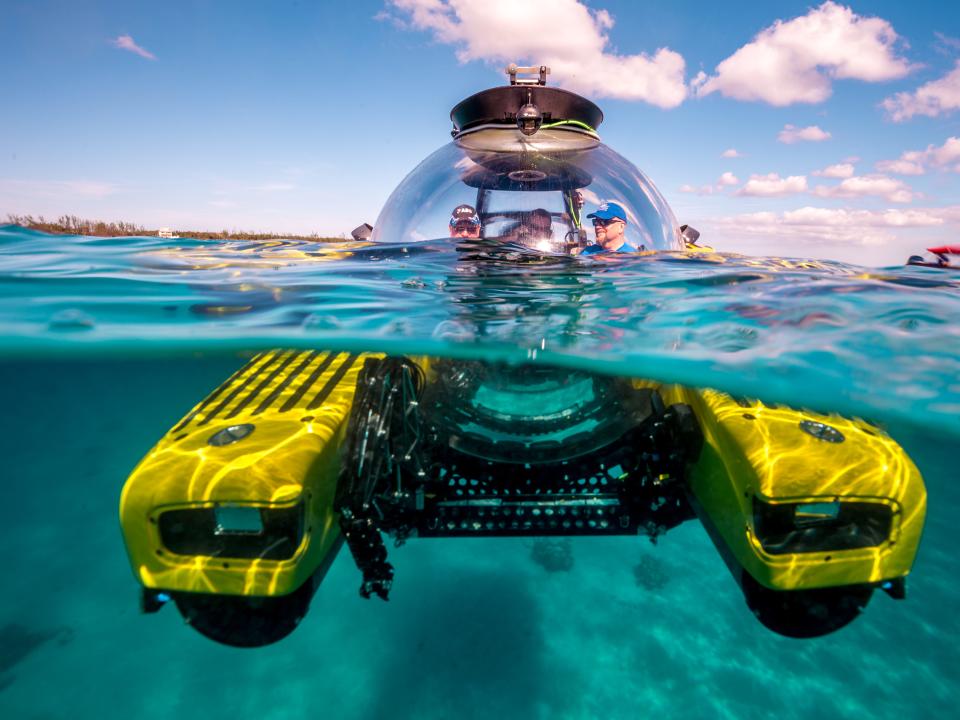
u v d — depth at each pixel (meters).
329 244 4.83
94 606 5.95
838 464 2.06
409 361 2.31
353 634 5.00
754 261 4.27
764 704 4.13
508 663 4.52
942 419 2.80
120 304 3.30
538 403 3.17
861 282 3.63
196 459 2.04
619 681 4.32
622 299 3.21
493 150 4.28
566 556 6.36
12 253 4.36
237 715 4.18
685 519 2.67
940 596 5.64
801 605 2.20
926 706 4.15
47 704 4.38
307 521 2.03
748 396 2.61
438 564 6.19
